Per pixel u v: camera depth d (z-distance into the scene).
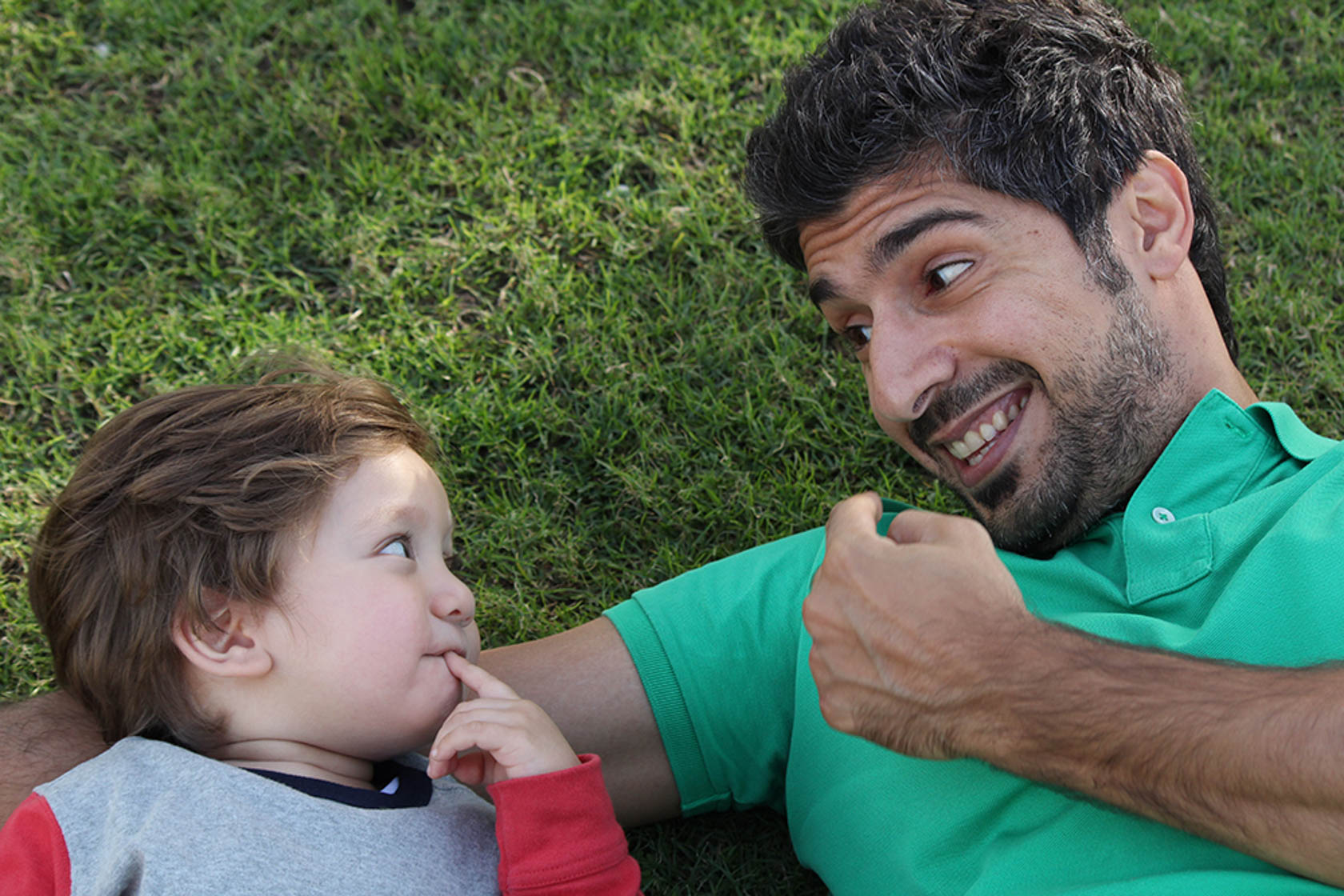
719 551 2.40
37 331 2.55
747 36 3.08
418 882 1.39
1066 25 1.72
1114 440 1.68
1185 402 1.73
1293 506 1.51
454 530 2.38
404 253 2.73
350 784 1.51
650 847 2.03
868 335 1.83
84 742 1.62
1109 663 1.33
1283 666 1.39
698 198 2.82
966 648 1.38
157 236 2.72
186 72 2.96
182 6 3.04
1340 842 1.20
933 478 2.49
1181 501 1.63
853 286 1.72
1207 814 1.25
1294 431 1.66
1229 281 2.75
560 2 3.13
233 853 1.32
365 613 1.46
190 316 2.61
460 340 2.61
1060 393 1.66
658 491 2.44
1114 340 1.66
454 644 1.54
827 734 1.71
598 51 3.05
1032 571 1.68
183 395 1.58
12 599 2.19
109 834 1.35
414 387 2.55
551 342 2.62
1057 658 1.35
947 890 1.50
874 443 2.54
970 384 1.68
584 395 2.57
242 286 2.67
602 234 2.77
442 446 2.45
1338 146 3.00
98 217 2.70
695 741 1.84
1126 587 1.60
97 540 1.48
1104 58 1.73
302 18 3.05
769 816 2.07
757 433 2.52
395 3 3.11
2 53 2.93
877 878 1.58
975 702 1.37
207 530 1.45
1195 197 1.85
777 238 1.87
